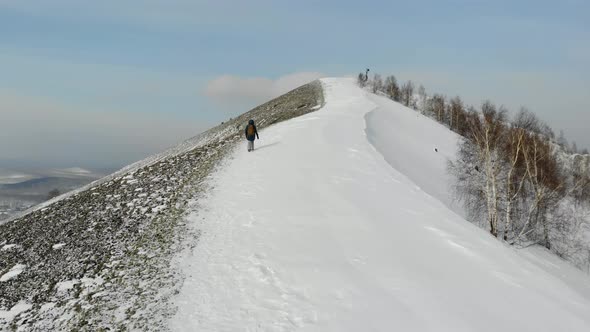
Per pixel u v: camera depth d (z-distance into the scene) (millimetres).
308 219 12367
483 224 25453
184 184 18047
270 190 15492
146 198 16719
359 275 9016
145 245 11891
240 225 12406
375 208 13250
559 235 25750
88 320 8297
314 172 17453
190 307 8305
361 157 20109
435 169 31438
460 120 69500
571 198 29250
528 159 26062
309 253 10164
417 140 40250
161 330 7586
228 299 8469
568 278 15016
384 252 10164
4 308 9336
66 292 9734
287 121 35281
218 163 21500
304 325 7336
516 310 7863
